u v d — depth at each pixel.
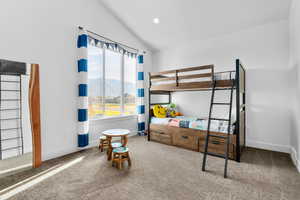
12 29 2.37
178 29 4.02
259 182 2.08
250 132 3.54
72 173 2.31
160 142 3.85
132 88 4.71
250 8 3.04
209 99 4.13
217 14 3.33
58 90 2.95
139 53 4.78
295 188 1.94
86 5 3.40
